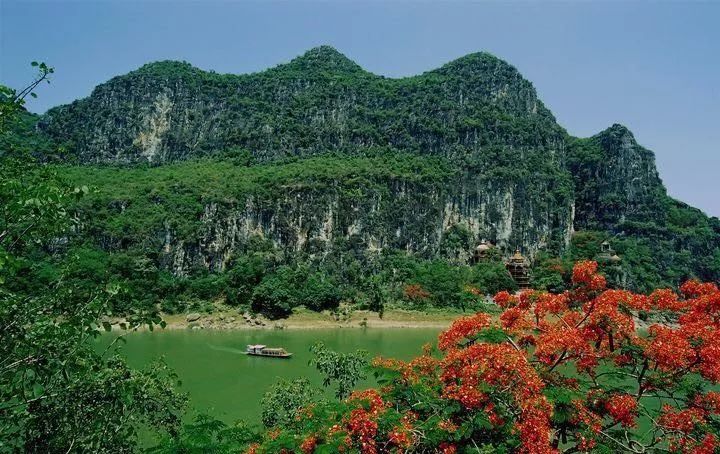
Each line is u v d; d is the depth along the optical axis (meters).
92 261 88.69
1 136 12.55
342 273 125.94
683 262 162.38
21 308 10.80
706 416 14.91
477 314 17.94
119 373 12.70
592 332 16.64
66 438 11.30
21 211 10.16
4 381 10.20
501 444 13.67
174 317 96.38
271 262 118.56
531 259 159.12
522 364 14.20
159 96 179.25
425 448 14.00
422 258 142.12
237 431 17.06
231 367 57.50
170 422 20.73
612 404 15.06
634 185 179.62
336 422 14.30
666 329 16.36
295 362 61.19
